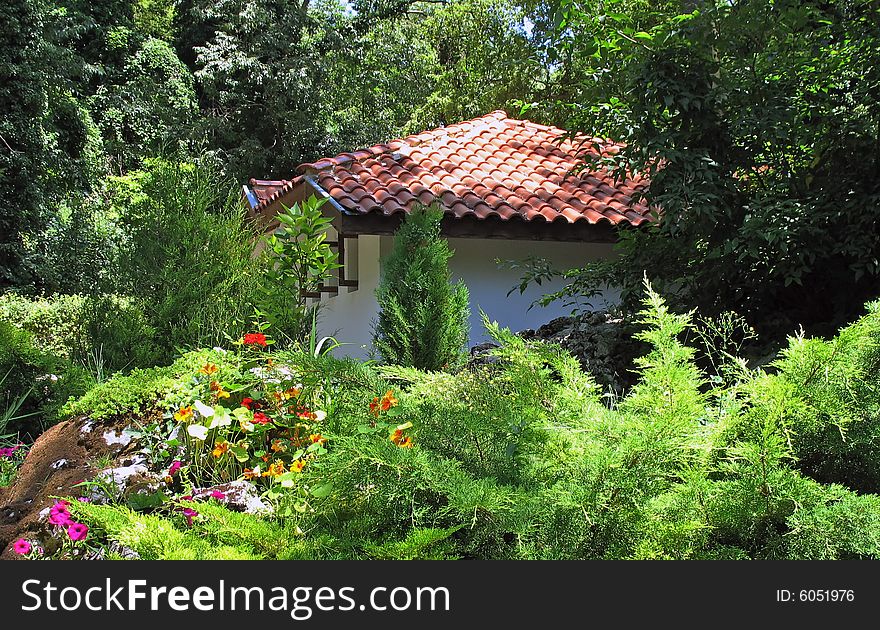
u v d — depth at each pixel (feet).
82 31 78.84
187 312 22.89
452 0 88.94
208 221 23.93
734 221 20.67
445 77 90.02
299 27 87.66
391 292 24.31
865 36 19.29
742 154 20.72
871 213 18.57
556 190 34.14
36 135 59.16
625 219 32.04
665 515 7.84
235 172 83.20
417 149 36.65
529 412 9.04
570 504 7.63
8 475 16.35
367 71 92.79
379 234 30.89
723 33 19.75
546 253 34.14
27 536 11.64
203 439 13.03
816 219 18.28
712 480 8.53
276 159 86.43
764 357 19.29
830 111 19.45
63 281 57.57
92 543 10.89
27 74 58.49
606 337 24.50
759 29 19.43
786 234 18.11
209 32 94.58
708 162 19.80
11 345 21.08
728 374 10.61
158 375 15.38
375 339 24.21
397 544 7.39
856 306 19.93
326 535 7.97
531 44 70.23
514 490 8.10
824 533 7.37
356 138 88.89
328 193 31.55
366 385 10.68
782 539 7.70
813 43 20.06
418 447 8.73
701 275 21.09
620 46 20.97
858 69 19.77
